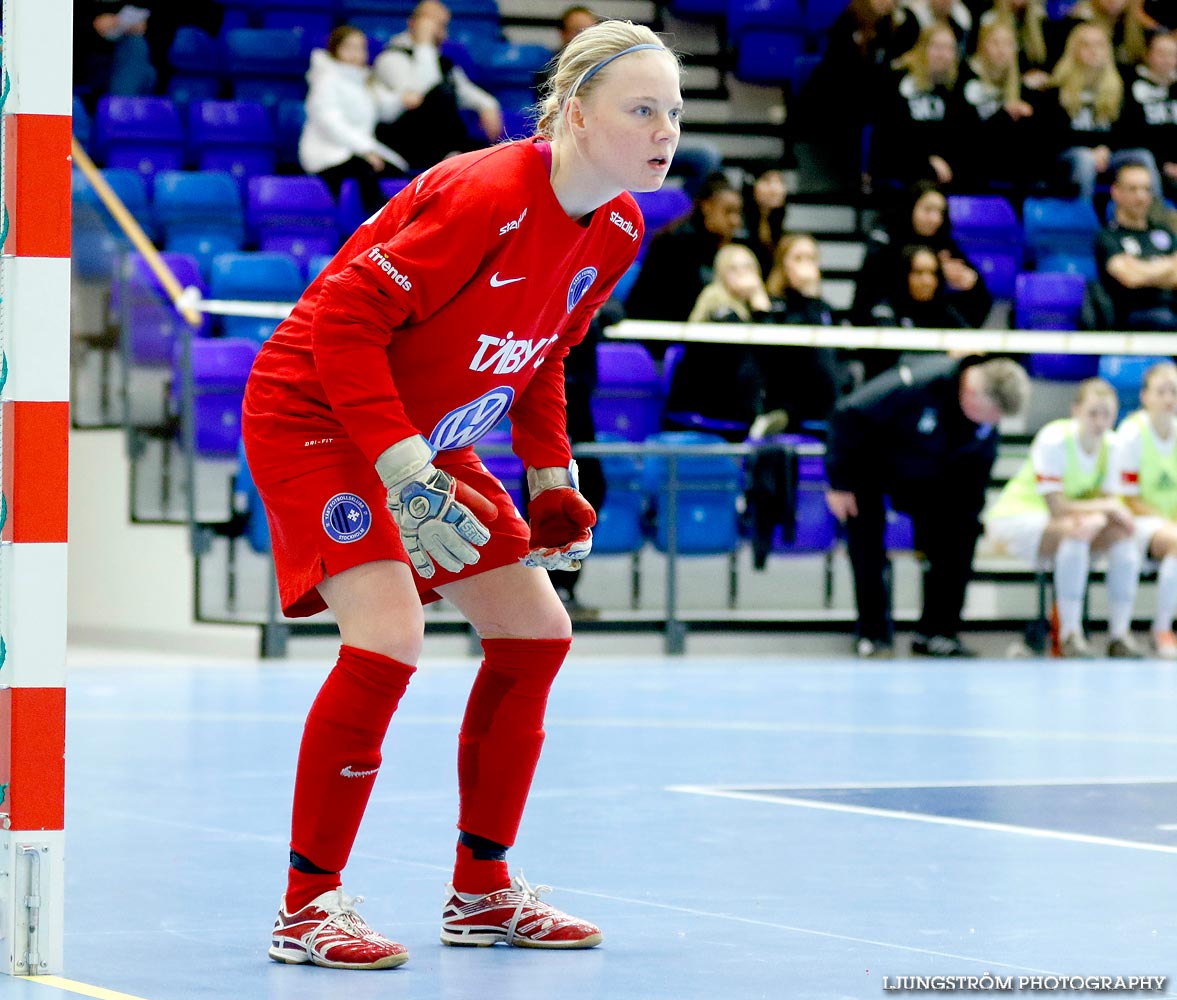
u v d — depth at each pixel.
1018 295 47.69
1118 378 46.56
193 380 38.88
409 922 11.64
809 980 9.63
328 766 10.29
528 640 11.23
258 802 17.33
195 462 39.03
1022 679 34.00
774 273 42.09
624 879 13.16
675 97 10.38
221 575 39.34
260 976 9.75
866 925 11.34
